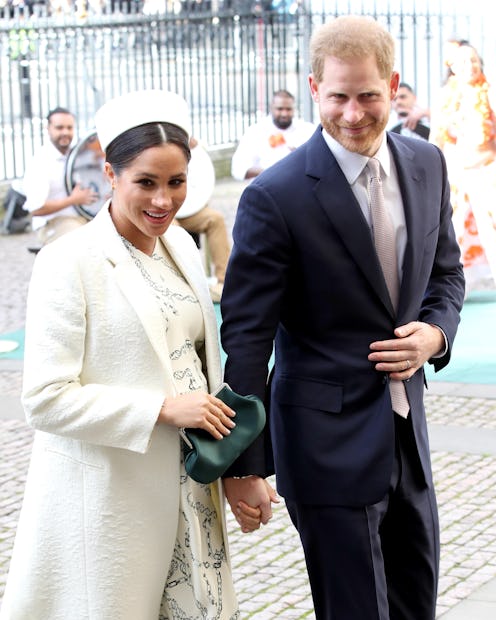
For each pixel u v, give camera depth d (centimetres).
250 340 303
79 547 283
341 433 306
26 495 292
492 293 986
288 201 302
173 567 292
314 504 309
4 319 973
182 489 286
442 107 941
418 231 309
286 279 306
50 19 1572
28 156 1585
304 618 424
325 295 304
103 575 282
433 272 333
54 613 288
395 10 1392
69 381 275
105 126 277
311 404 308
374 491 303
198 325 293
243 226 306
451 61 932
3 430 670
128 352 279
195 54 1753
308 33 1523
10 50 1549
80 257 278
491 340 842
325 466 306
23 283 1123
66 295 276
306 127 1084
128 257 281
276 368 320
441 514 523
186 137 277
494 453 604
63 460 285
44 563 286
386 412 304
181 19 1658
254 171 1081
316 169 303
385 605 309
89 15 1644
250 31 1691
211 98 1816
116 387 280
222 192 1655
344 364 306
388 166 310
